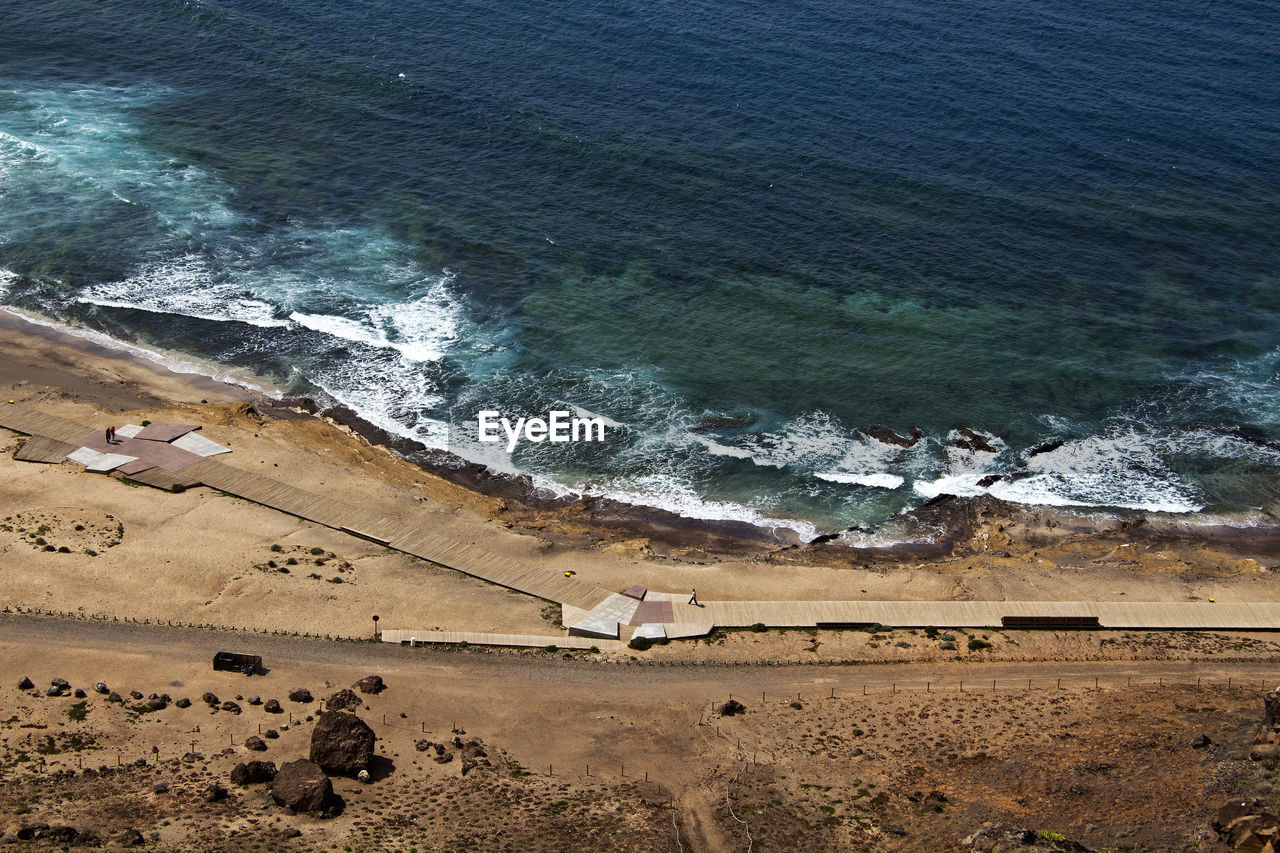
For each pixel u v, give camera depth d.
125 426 129.38
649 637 104.38
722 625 107.19
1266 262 165.50
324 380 140.62
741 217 170.38
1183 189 179.50
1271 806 77.00
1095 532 124.00
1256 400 141.88
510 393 140.00
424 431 134.12
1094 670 102.00
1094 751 88.19
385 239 164.62
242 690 94.88
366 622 104.31
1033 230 169.75
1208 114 198.50
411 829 80.25
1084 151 187.50
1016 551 120.88
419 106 194.12
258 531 115.00
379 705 94.69
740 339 149.00
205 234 164.25
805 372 144.38
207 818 79.38
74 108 190.62
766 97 198.50
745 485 129.00
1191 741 87.69
